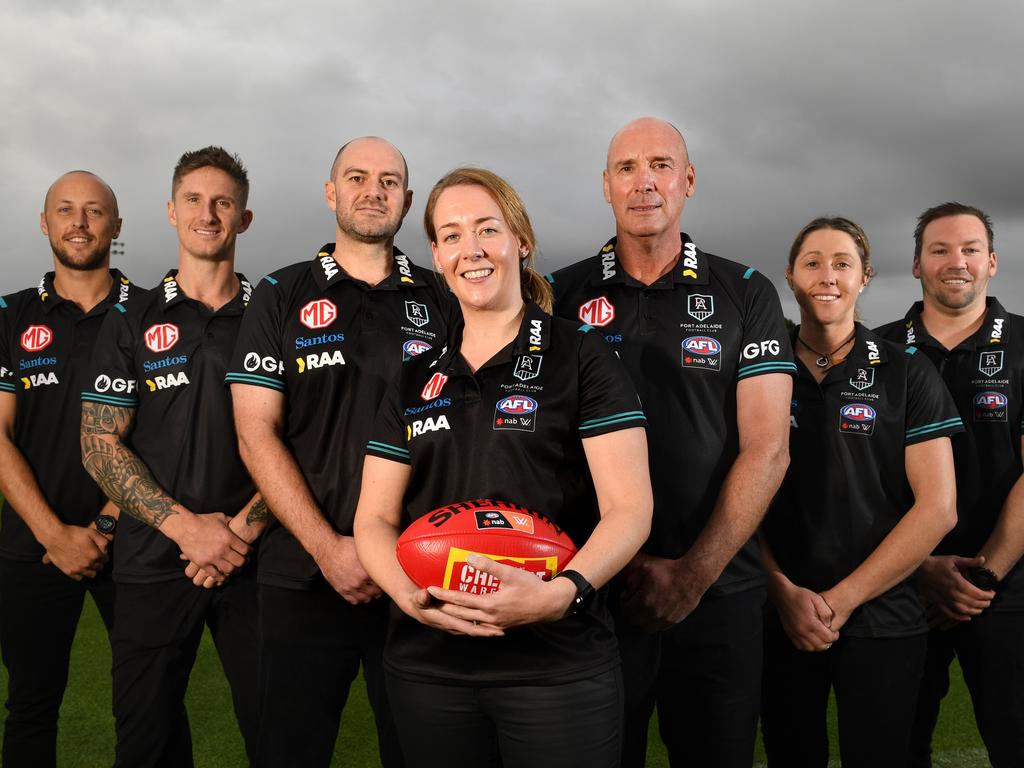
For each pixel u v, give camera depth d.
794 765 2.72
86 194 3.22
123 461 2.80
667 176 2.38
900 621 2.56
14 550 3.08
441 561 1.63
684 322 2.40
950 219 3.18
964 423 3.10
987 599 2.87
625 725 2.35
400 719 1.78
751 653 2.42
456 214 1.81
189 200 2.93
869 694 2.54
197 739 3.71
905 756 2.57
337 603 2.49
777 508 2.73
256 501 2.76
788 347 2.42
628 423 1.75
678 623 2.37
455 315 1.95
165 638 2.76
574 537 1.83
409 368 1.96
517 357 1.81
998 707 2.92
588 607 1.71
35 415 3.14
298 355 2.56
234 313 2.91
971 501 3.07
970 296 3.15
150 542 2.79
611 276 2.49
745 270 2.50
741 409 2.38
